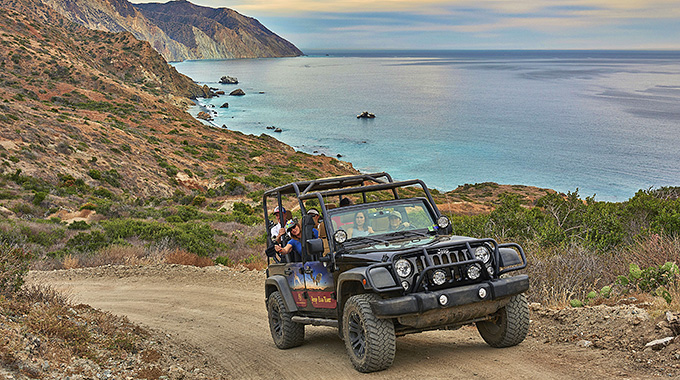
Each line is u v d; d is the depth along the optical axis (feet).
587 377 16.29
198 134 347.77
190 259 63.87
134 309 40.60
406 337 25.40
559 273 28.66
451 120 567.59
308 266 23.68
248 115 592.19
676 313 18.76
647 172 320.29
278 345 26.68
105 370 18.35
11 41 448.24
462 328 25.85
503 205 45.16
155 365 20.44
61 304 25.72
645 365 16.53
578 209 41.96
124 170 208.44
